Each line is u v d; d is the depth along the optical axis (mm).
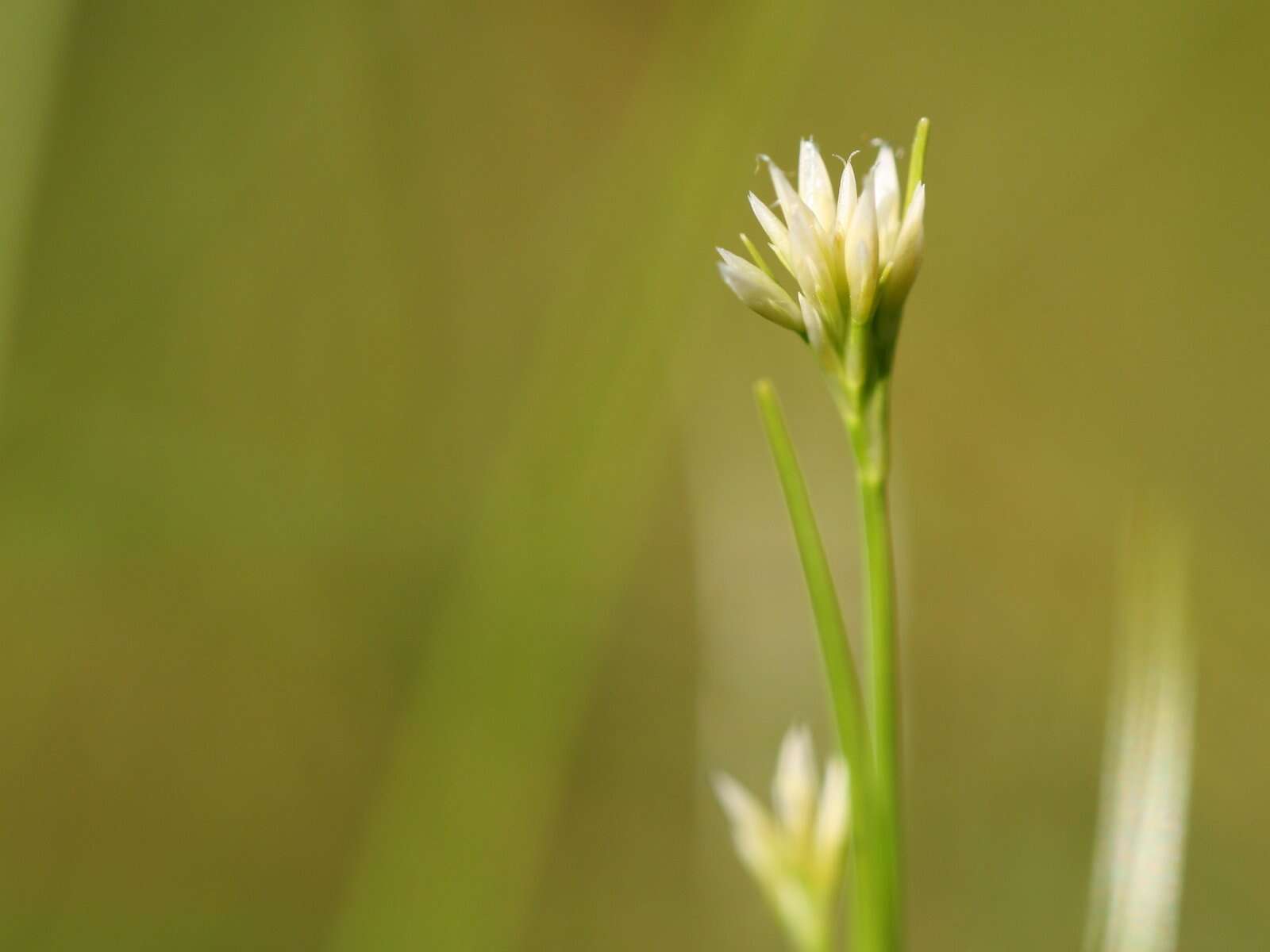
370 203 371
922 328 404
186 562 333
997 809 349
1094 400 407
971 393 404
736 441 304
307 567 340
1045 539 390
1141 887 156
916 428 399
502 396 377
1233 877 336
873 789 145
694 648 368
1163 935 156
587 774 355
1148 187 417
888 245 144
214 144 342
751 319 319
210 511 327
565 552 221
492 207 387
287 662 343
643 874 348
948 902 339
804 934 157
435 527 344
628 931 338
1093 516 393
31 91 209
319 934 337
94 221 322
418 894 205
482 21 382
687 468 307
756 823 157
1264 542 394
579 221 387
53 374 313
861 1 399
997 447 401
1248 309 411
